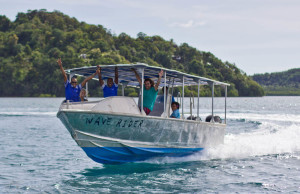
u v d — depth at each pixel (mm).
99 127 9133
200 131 11523
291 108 50969
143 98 10109
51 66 160750
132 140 9688
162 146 10367
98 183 8727
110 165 10383
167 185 8508
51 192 8117
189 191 8047
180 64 195000
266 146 13914
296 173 9750
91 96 112562
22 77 159125
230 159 11680
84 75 11172
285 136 16938
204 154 12016
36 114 37938
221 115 33562
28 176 9602
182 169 10102
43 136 18609
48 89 154125
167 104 11008
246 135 17766
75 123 9008
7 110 46344
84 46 197750
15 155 12773
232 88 167875
